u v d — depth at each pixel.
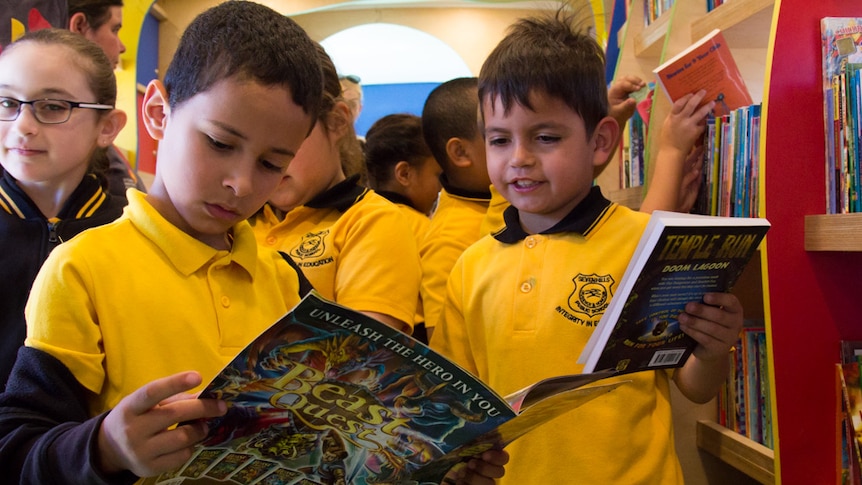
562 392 0.78
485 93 1.36
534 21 1.43
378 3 5.43
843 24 1.37
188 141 0.92
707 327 1.08
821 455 1.37
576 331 1.25
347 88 3.59
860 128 1.30
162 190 1.02
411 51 6.27
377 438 0.79
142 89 3.94
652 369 1.14
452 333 1.43
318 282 1.67
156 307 0.93
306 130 0.98
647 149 1.87
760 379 1.61
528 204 1.32
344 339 0.66
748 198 1.53
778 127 1.38
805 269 1.38
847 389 1.34
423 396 0.73
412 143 2.54
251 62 0.90
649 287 0.99
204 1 4.75
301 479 0.81
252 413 0.72
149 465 0.68
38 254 1.52
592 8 2.80
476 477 0.95
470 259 1.45
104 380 0.89
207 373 0.95
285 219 1.78
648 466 1.22
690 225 0.94
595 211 1.33
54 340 0.85
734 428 1.69
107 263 0.92
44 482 0.72
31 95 1.53
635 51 2.27
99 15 2.58
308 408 0.73
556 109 1.29
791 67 1.39
